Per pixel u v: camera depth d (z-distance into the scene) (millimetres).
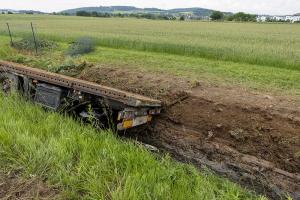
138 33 25266
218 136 7043
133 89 9078
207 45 15977
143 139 7680
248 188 5883
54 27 32406
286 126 6551
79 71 11070
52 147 5633
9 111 7227
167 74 10258
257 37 24734
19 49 16781
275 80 9898
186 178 5469
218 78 9898
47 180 5027
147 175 5086
